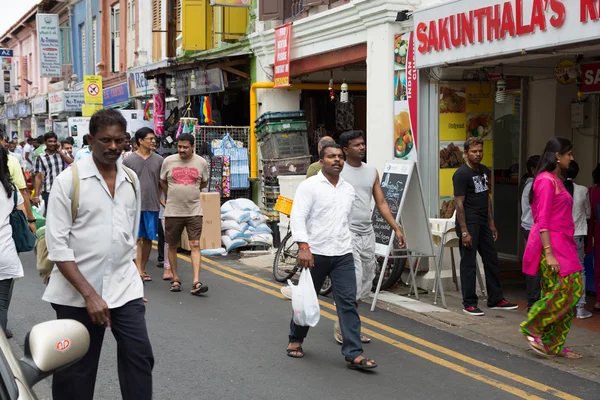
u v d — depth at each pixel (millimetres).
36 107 34531
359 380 5824
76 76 29812
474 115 9812
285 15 13516
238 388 5617
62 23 32094
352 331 6082
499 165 11469
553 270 6207
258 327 7469
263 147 13867
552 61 9484
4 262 5738
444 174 9711
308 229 6172
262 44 14062
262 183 14086
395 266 9086
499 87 9570
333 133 15180
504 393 5555
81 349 2957
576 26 7117
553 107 10430
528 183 8312
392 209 8438
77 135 20859
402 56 9914
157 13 20328
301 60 13172
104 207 4113
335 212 6121
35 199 12117
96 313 3949
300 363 6258
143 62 21656
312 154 14852
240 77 15516
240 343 6859
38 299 8727
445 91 9633
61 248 3975
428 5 9219
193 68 15242
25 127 40688
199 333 7207
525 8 7723
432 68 9516
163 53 19875
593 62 9258
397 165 8594
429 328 7535
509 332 7367
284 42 13008
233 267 11133
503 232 11461
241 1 14320
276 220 13297
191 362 6262
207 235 12180
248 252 12086
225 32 15195
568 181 7836
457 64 9070
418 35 9391
